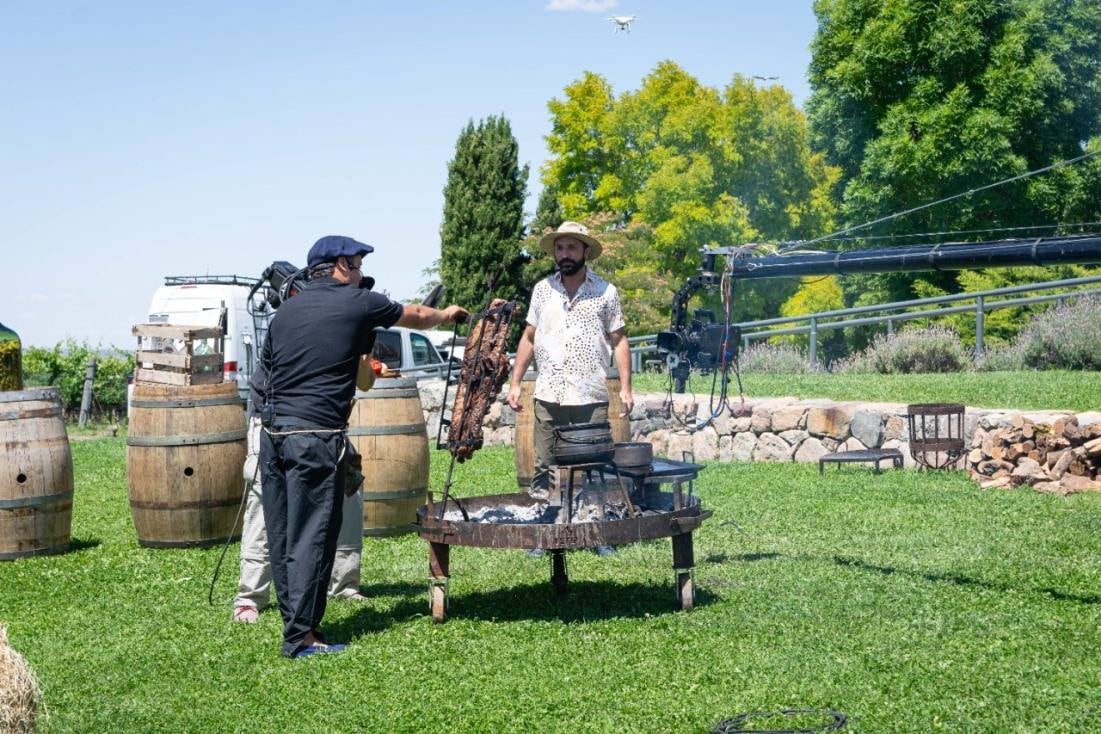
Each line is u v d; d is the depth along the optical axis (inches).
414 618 268.1
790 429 542.6
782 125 1598.2
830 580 287.9
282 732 193.3
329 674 224.8
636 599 277.7
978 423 473.1
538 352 309.1
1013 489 430.9
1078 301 737.0
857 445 521.0
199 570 336.8
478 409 269.1
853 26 1444.4
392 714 200.1
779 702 197.8
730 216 1514.5
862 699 197.6
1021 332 768.3
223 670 230.1
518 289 314.8
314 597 241.9
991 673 209.3
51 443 372.8
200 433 370.0
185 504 369.7
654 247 1561.3
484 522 264.1
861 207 1417.3
